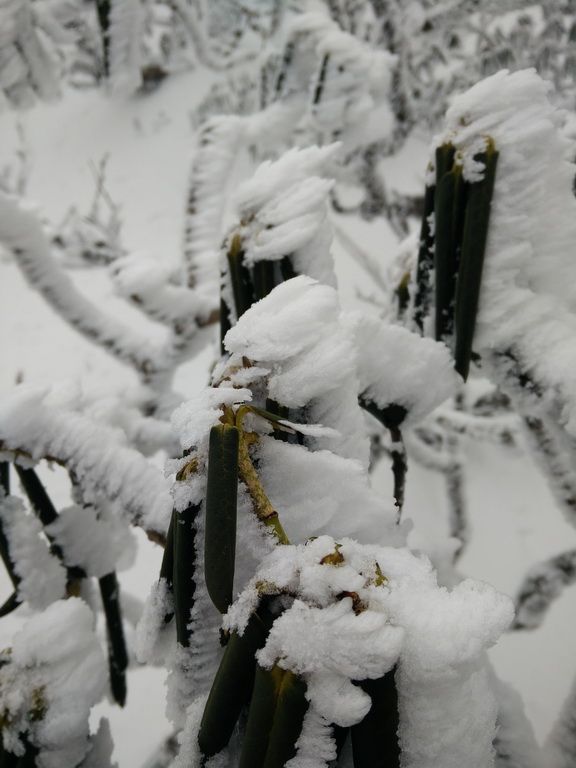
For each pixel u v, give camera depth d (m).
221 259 0.37
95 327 0.87
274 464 0.26
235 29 2.31
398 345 0.34
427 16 1.58
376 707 0.21
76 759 0.28
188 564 0.25
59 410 0.40
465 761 0.22
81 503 0.42
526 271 0.36
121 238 1.84
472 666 0.21
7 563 0.39
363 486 0.26
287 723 0.20
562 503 0.55
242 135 0.90
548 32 1.64
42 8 0.88
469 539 1.02
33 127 2.33
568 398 0.35
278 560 0.22
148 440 0.75
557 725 0.40
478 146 0.33
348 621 0.20
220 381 0.26
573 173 0.35
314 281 0.28
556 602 0.89
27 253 0.77
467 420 1.10
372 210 1.54
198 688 0.27
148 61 2.24
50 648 0.28
